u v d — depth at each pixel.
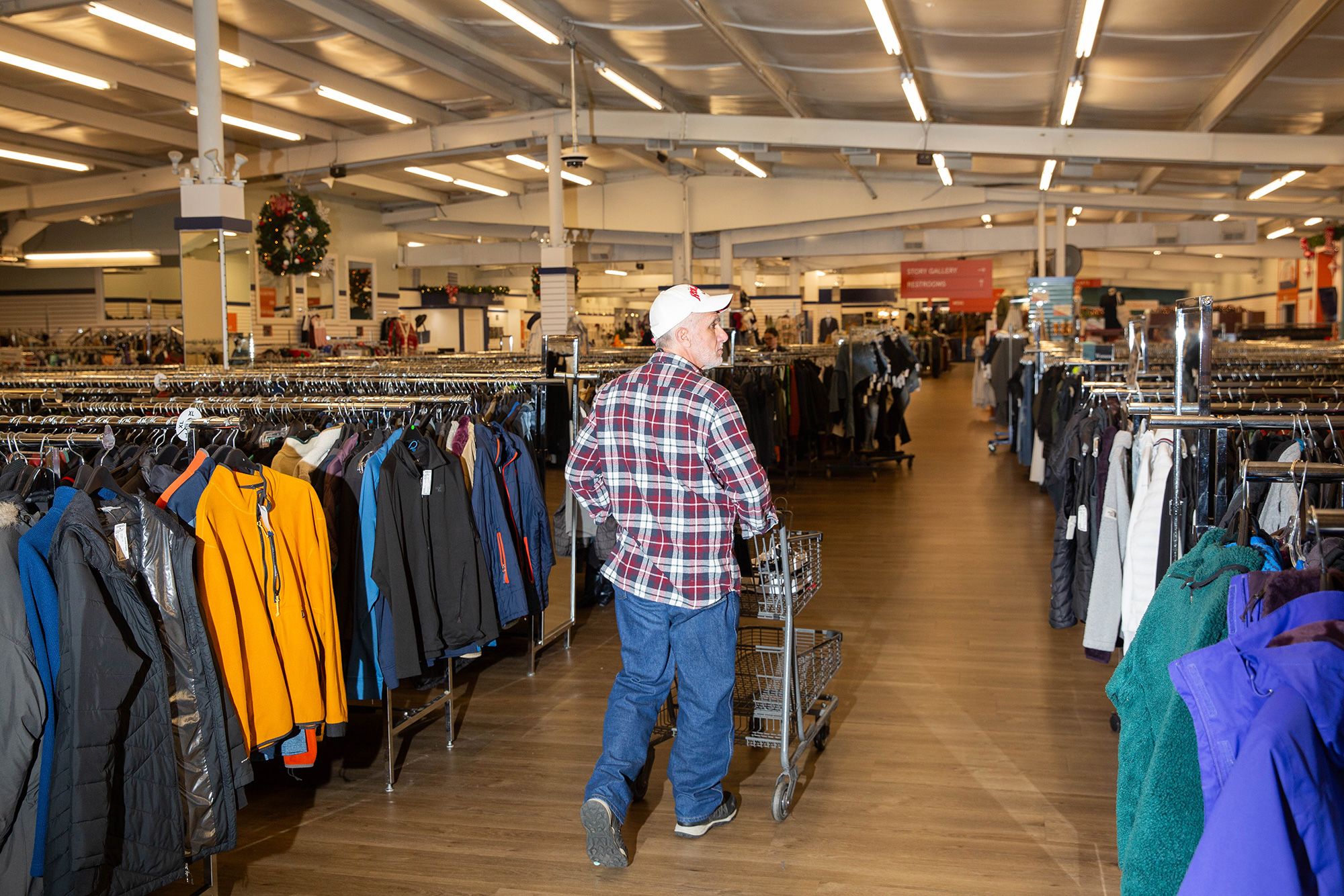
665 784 3.43
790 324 26.30
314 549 2.94
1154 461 3.04
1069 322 14.24
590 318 31.45
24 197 17.52
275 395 5.88
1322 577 1.55
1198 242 22.95
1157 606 1.84
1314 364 6.21
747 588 3.38
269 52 11.63
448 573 3.45
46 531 2.29
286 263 13.80
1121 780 1.85
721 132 14.12
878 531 7.58
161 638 2.45
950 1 8.80
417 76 13.15
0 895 2.19
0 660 2.15
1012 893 2.70
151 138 14.80
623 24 10.77
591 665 4.62
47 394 4.57
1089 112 12.82
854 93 12.80
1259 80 9.92
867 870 2.83
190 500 2.69
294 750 2.95
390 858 2.95
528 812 3.22
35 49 10.84
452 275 27.86
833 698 3.69
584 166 20.56
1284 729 1.27
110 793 2.26
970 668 4.49
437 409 4.25
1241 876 1.24
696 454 2.76
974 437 14.08
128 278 20.64
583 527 5.51
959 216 20.98
